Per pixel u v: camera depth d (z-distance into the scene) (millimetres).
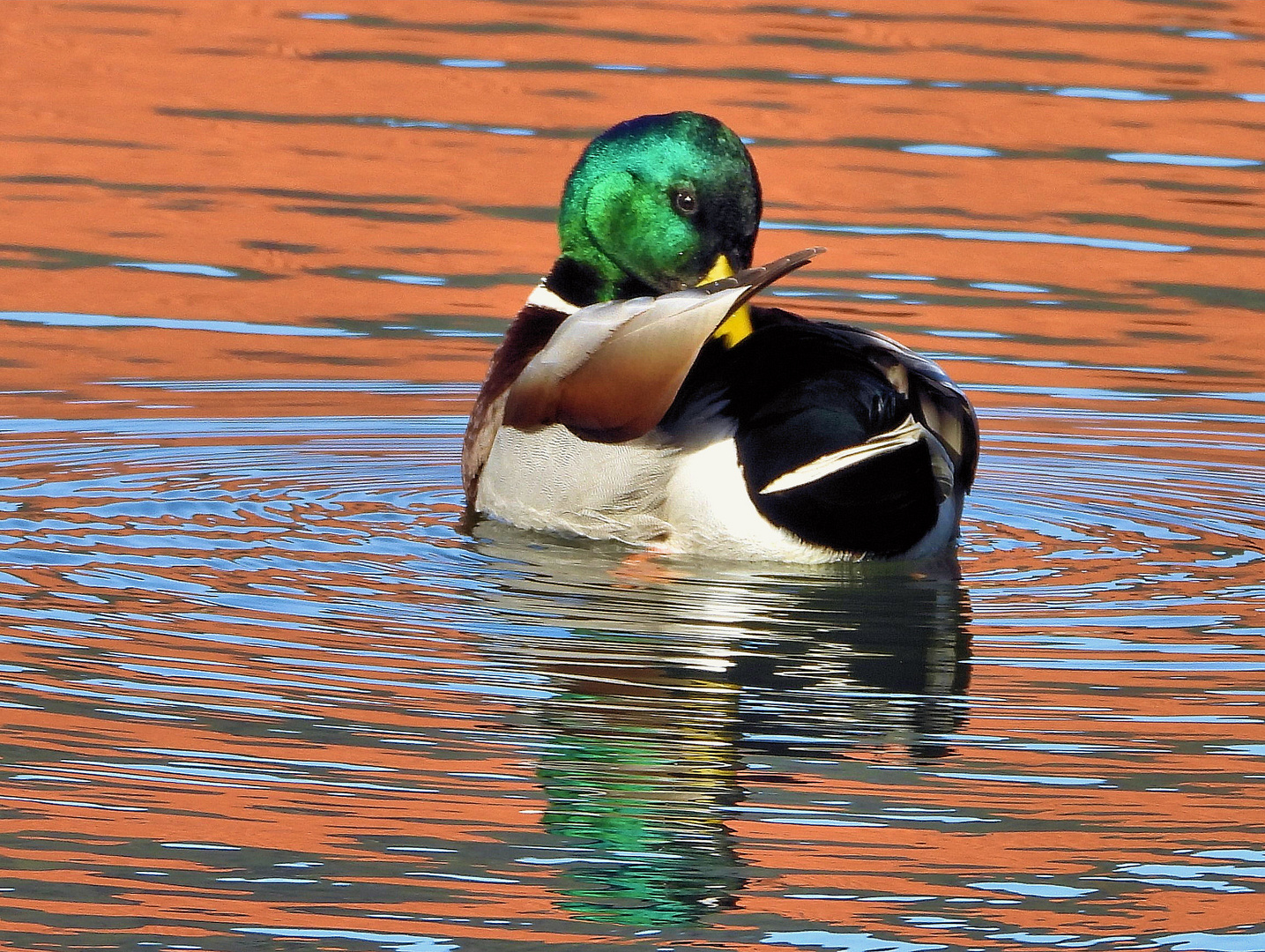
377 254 18141
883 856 7527
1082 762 8367
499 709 8781
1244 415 14531
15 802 7777
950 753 8422
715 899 7148
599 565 10891
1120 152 20719
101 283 17188
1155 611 10359
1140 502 12562
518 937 6926
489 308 17031
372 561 10875
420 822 7703
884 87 22484
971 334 16172
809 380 10656
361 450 13398
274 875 7301
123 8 25391
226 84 22531
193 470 12672
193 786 7949
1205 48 24203
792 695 9039
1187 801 8000
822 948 6895
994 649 9734
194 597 10148
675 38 24391
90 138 20844
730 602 10297
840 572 10875
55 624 9688
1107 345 16047
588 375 11180
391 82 22656
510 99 21953
